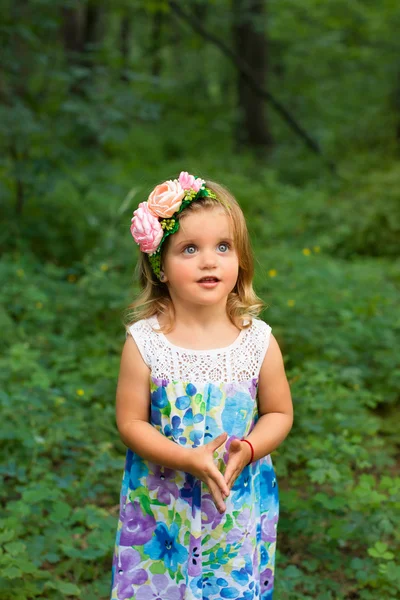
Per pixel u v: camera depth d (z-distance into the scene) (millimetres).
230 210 2416
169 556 2402
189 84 23094
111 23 24516
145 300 2510
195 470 2211
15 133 7887
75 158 8469
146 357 2414
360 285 7262
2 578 3102
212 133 20062
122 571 2428
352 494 3732
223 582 2393
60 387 5188
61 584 3137
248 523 2395
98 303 6355
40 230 8492
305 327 5934
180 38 20078
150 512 2406
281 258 7926
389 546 3566
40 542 3438
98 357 5648
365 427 4582
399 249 9789
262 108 18359
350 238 9977
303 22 20312
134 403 2416
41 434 4504
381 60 20500
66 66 8914
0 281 6695
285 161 16562
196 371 2383
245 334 2463
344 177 13281
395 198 10234
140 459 2418
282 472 4062
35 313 6207
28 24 8484
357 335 5988
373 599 3215
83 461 4336
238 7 17578
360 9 18750
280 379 2484
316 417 4602
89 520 3594
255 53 18125
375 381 5523
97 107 8031
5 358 5449
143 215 2352
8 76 8406
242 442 2279
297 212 11188
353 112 20453
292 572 3326
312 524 3596
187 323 2447
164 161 17141
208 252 2354
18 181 8586
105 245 7680
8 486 4031
